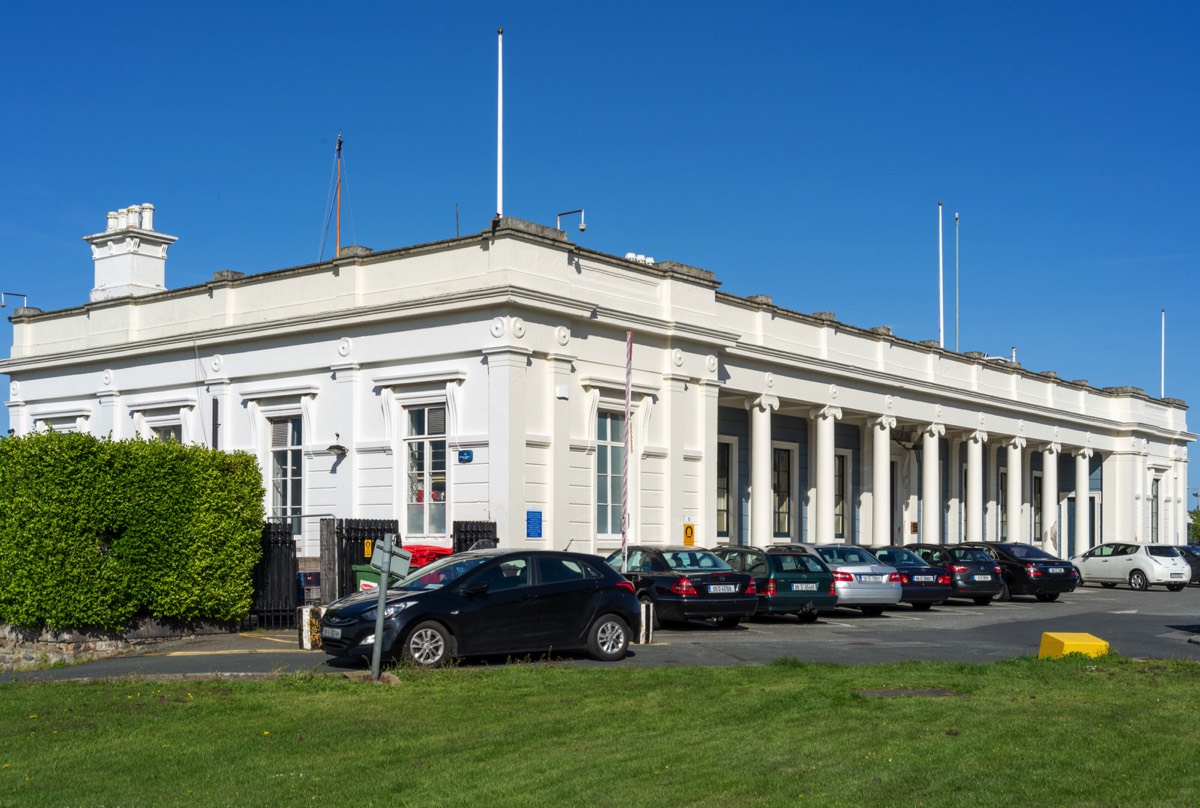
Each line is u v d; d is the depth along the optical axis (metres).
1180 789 8.83
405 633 14.99
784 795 8.72
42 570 18.98
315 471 27.36
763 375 32.00
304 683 13.61
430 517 25.42
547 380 25.11
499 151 25.53
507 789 9.02
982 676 14.05
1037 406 45.22
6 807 8.83
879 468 37.09
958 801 8.52
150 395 31.03
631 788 8.98
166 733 11.21
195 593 20.38
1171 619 25.12
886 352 37.38
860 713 11.55
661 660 16.50
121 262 33.56
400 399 25.97
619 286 27.09
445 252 25.44
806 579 23.45
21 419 34.19
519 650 15.71
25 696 13.25
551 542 24.78
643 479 27.31
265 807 8.75
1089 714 11.52
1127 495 52.00
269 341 28.41
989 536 45.72
